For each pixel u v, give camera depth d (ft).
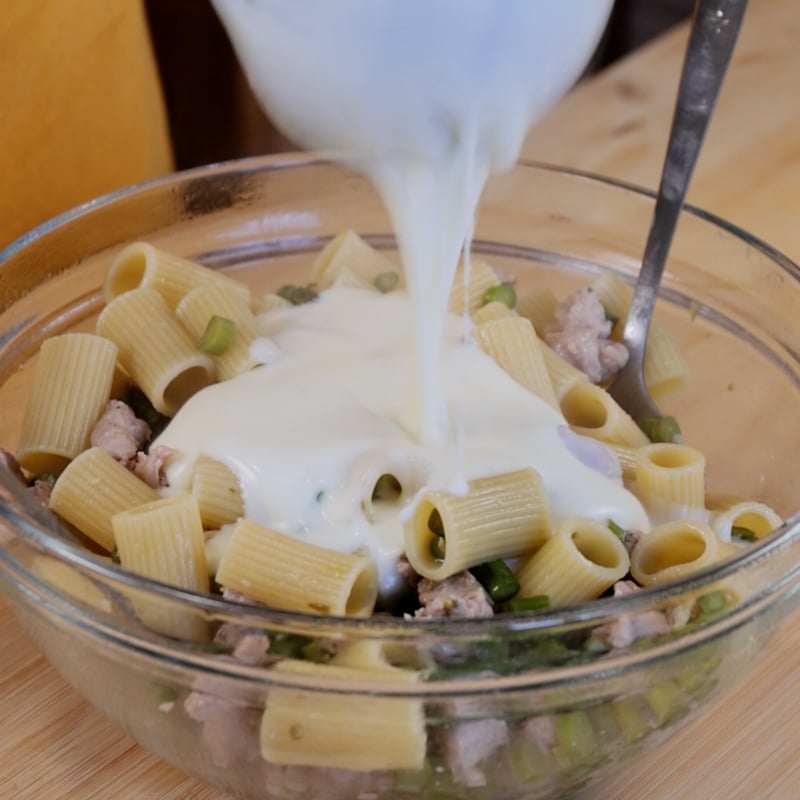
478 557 1.92
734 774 1.98
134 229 2.31
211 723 1.80
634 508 2.02
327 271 2.33
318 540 1.94
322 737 1.77
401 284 2.34
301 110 1.80
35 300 2.18
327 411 2.03
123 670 1.81
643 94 3.04
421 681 1.72
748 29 3.31
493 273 2.33
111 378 2.13
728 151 2.91
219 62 3.32
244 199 2.39
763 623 1.84
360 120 1.79
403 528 1.94
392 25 1.71
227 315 2.18
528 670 1.73
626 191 2.35
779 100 3.06
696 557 1.97
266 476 1.96
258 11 1.74
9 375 2.13
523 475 1.96
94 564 1.73
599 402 2.19
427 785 1.82
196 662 1.76
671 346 2.29
